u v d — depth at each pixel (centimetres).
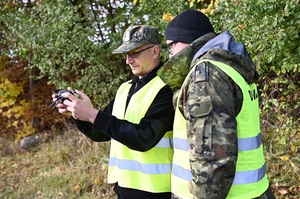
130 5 528
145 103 213
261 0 279
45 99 718
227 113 145
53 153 587
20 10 578
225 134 143
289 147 384
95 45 511
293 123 352
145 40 223
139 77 236
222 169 142
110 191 444
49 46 527
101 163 499
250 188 157
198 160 146
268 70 340
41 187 489
